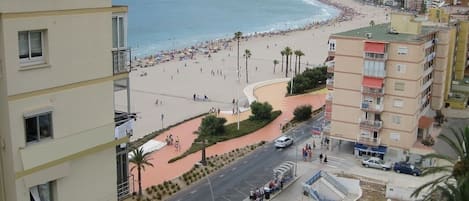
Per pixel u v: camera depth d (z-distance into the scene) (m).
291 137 98.50
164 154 91.75
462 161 41.38
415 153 84.38
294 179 77.31
